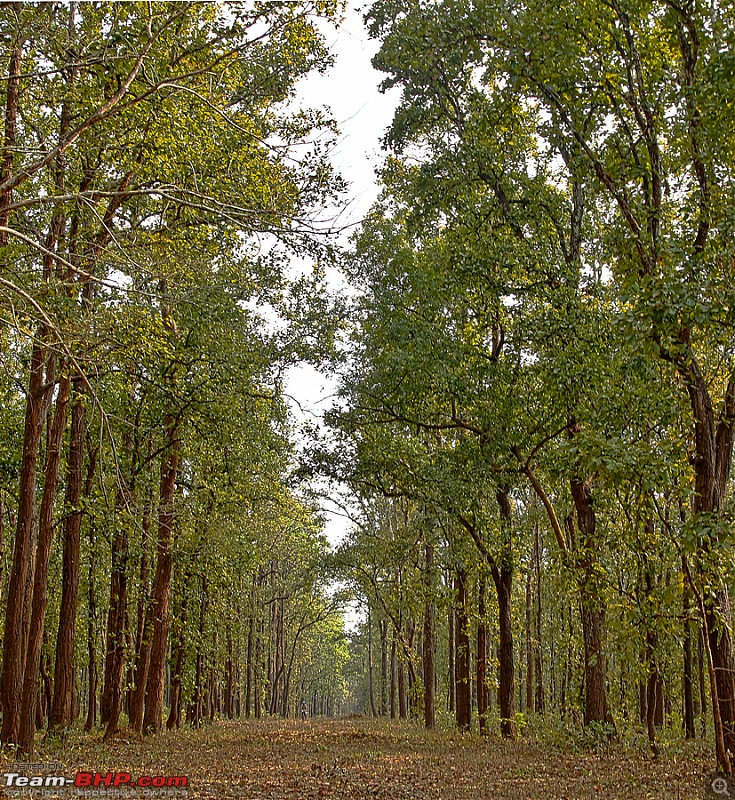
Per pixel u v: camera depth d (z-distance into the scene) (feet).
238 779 45.06
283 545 158.61
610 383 53.62
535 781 45.09
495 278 64.34
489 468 67.56
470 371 64.90
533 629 119.24
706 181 43.34
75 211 43.93
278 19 34.35
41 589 51.52
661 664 56.54
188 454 74.49
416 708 115.03
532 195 65.77
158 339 48.03
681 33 42.68
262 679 171.94
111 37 32.96
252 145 43.68
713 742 66.85
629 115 47.70
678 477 42.14
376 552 98.63
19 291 31.99
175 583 91.40
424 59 62.08
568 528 79.87
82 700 150.41
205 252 51.06
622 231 44.60
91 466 71.31
